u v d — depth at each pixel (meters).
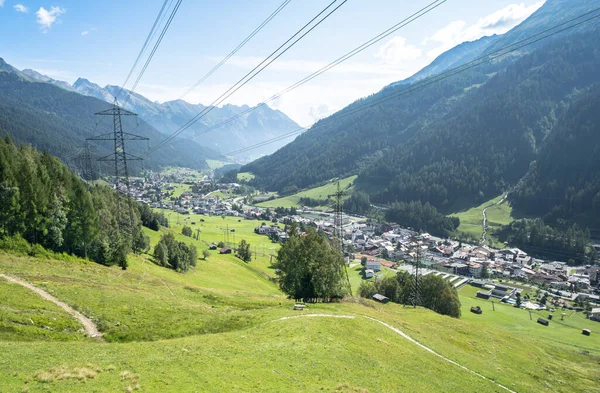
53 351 30.14
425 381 36.72
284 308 59.72
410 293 118.00
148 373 27.19
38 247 79.62
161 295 68.94
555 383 53.56
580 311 162.12
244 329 46.28
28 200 78.31
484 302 173.38
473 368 47.75
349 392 28.81
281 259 89.06
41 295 49.88
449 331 67.81
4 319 38.28
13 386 22.66
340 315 53.38
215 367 29.81
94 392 23.11
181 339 38.53
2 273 57.22
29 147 98.19
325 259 80.62
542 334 126.88
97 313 47.72
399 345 46.12
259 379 28.55
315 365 33.12
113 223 107.88
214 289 96.69
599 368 68.06
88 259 91.69
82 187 94.38
